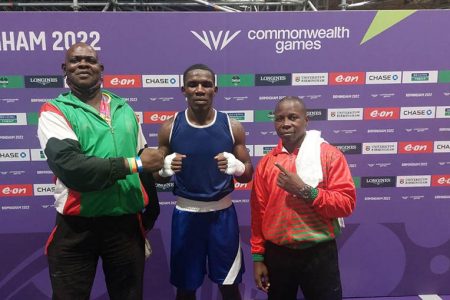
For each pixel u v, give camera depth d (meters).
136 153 1.42
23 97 1.90
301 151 1.38
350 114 2.01
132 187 1.36
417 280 2.17
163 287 2.13
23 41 1.85
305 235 1.35
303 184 1.27
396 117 2.02
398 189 2.08
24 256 2.04
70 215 1.33
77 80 1.30
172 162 1.40
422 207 2.10
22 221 2.01
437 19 1.93
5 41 1.84
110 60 1.89
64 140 1.22
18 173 1.96
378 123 2.02
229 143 1.57
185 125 1.54
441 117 2.02
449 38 1.95
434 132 2.03
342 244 2.13
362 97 1.99
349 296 2.18
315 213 1.35
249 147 2.02
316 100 1.99
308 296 1.44
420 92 2.00
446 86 1.99
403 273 2.16
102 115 1.34
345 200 1.30
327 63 1.96
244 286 2.13
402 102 2.00
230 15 1.90
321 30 1.93
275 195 1.39
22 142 1.94
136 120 1.45
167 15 1.88
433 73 1.98
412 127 2.03
